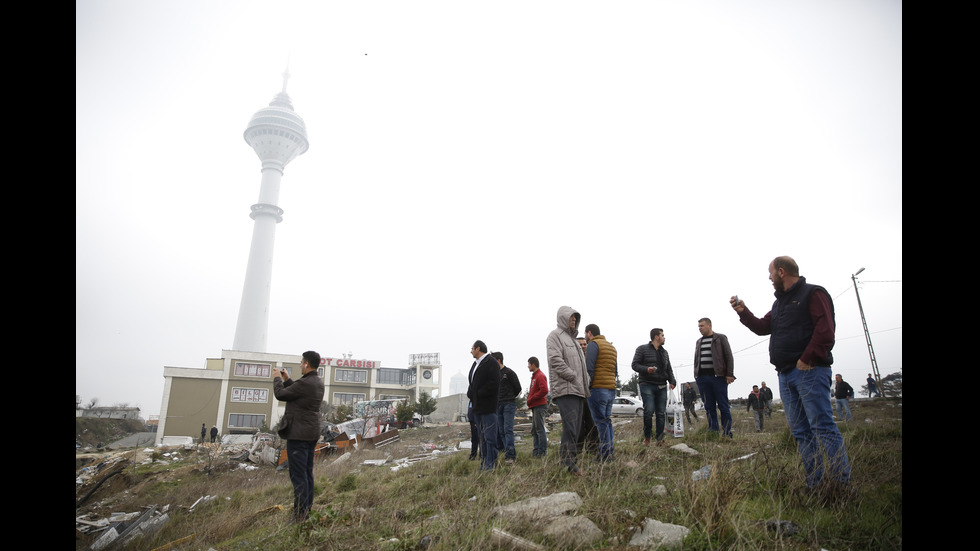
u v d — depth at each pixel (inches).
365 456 664.4
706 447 277.1
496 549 135.3
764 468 181.8
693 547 122.3
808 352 156.6
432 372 2837.1
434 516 181.6
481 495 188.9
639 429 504.1
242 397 2242.9
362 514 199.8
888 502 138.9
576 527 138.8
